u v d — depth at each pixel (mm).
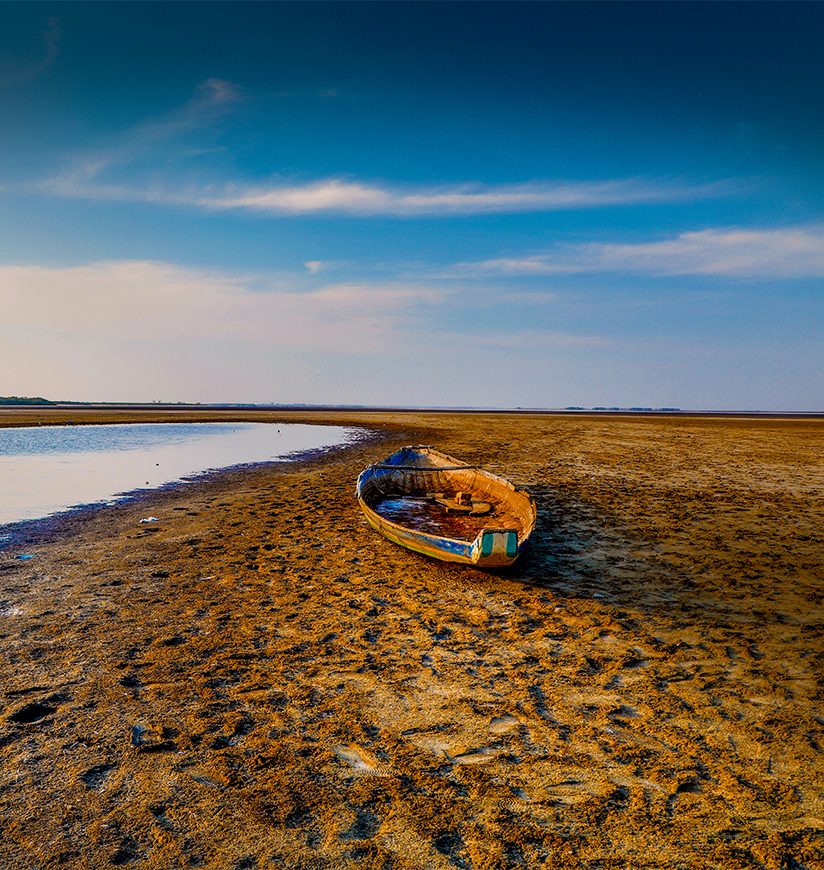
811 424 50531
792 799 3859
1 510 13094
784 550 9906
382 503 12844
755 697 5250
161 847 3393
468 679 5547
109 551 9789
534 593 7926
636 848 3404
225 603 7453
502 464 20516
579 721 4820
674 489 15617
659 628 6805
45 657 5875
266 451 26438
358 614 7148
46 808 3717
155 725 4672
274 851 3363
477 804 3775
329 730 4633
